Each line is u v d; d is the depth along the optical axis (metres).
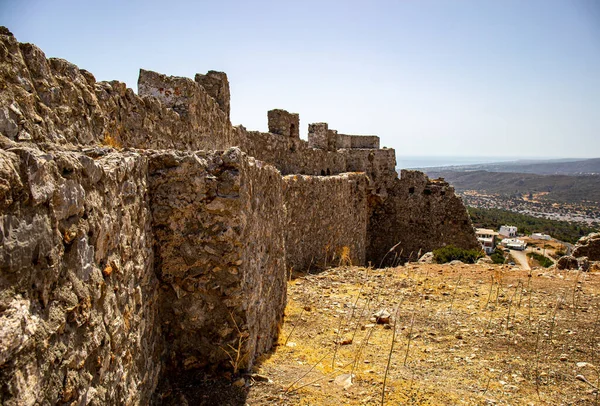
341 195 18.44
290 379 5.35
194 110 8.77
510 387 5.86
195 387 4.76
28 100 3.78
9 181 2.25
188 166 4.66
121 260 3.75
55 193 2.68
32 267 2.44
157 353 4.67
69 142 4.44
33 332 2.32
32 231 2.44
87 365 3.01
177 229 4.75
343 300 9.80
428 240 23.94
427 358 6.82
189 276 4.82
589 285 11.22
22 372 2.23
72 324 2.82
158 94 8.37
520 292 10.62
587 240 15.10
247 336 4.99
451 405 5.26
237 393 4.74
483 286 11.32
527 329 8.13
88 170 3.15
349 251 19.55
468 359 6.82
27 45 3.97
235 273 4.82
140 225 4.31
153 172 4.66
